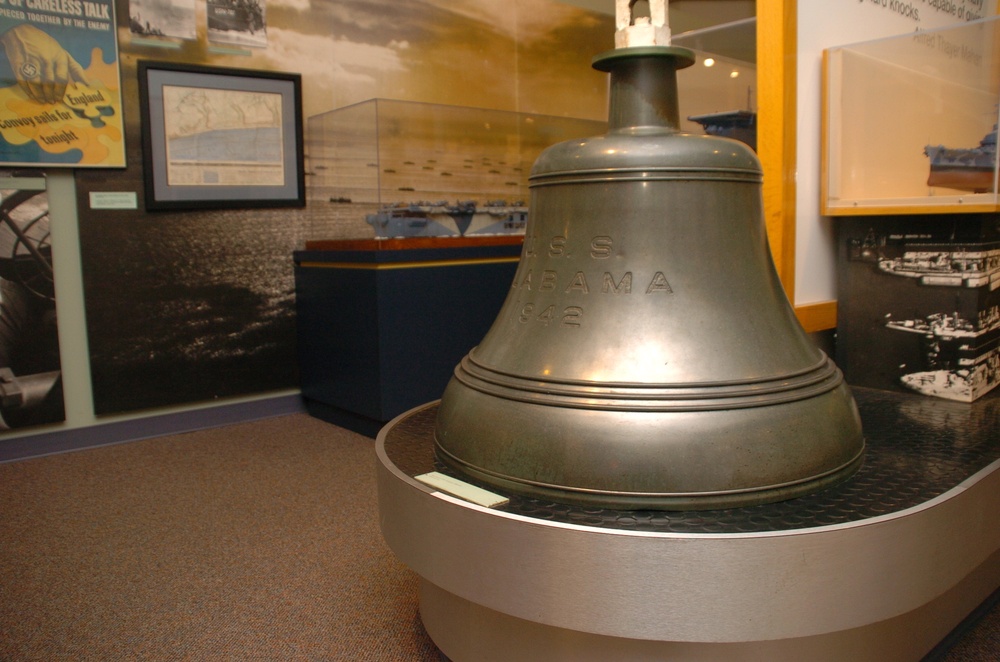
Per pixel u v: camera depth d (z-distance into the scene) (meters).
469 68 4.31
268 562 2.02
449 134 3.69
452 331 3.36
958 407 1.80
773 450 1.15
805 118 2.01
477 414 1.29
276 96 3.61
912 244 1.93
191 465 2.94
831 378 1.31
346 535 2.19
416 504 1.24
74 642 1.63
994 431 1.58
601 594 1.06
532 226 1.40
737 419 1.15
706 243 1.26
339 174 3.61
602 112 5.03
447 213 3.72
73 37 3.07
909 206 1.86
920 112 1.86
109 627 1.69
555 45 4.71
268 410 3.75
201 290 3.48
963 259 1.84
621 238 1.26
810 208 2.06
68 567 2.01
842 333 2.10
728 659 1.13
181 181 3.37
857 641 1.22
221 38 3.45
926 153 1.86
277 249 3.69
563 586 1.08
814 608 1.04
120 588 1.88
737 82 2.10
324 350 3.52
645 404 1.15
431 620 1.46
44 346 3.12
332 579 1.91
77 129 3.11
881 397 1.93
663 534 1.02
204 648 1.59
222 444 3.24
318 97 3.76
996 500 1.31
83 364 3.24
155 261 3.35
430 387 3.30
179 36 3.34
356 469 2.84
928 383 1.93
